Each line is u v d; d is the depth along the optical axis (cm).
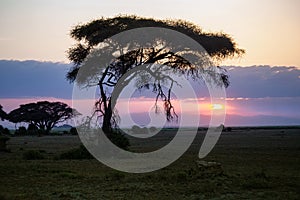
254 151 3844
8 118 11156
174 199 1505
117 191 1669
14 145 5278
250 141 5878
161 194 1605
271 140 6159
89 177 2052
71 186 1794
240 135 8625
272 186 1758
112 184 1848
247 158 3070
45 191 1667
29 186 1791
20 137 9169
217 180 1891
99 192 1644
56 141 6519
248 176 1981
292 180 1909
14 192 1638
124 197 1538
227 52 4238
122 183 1873
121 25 3988
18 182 1895
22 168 2392
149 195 1583
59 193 1617
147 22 3941
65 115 11419
